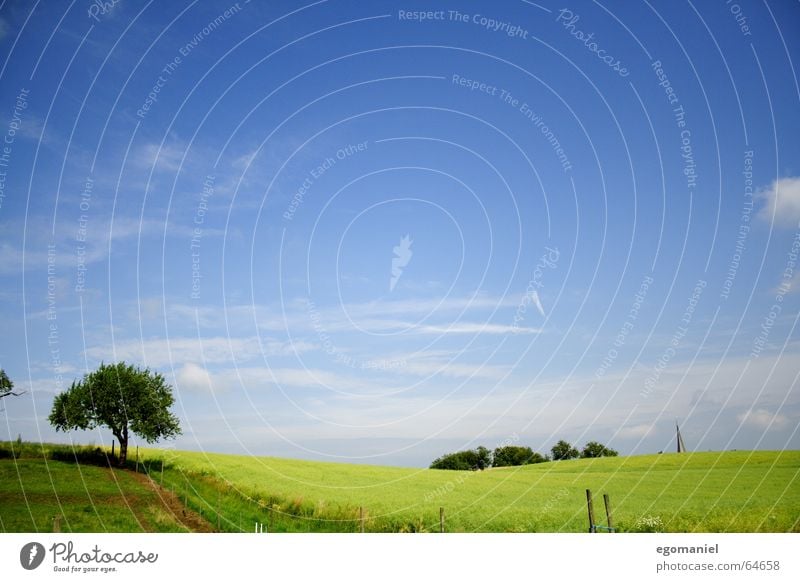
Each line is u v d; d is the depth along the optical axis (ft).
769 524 76.95
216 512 86.28
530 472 139.13
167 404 127.44
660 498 99.45
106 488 94.73
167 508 84.89
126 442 122.62
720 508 87.81
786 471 122.11
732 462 140.26
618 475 129.18
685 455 155.84
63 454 115.96
